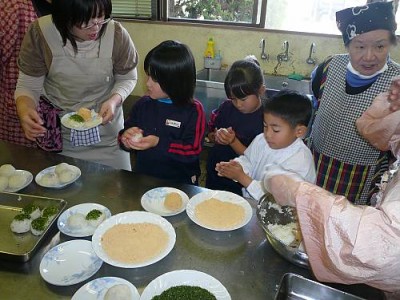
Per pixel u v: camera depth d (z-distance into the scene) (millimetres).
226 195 1191
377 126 794
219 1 3035
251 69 1552
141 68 3355
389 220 575
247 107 1609
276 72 3020
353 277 617
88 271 880
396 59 2646
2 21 1704
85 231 1023
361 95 1396
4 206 1121
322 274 715
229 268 910
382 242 568
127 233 993
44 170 1320
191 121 1514
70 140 1671
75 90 1614
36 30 1461
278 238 897
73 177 1262
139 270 901
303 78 2863
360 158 1477
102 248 937
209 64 3062
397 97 773
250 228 1061
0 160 1414
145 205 1137
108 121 1539
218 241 1007
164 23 3143
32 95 1542
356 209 622
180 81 1367
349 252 588
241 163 1470
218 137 1619
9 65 1823
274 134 1278
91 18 1283
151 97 1479
